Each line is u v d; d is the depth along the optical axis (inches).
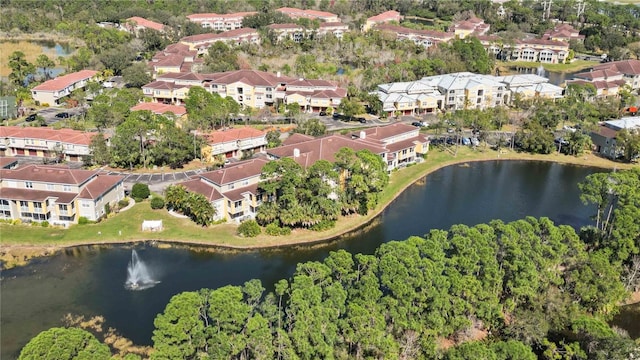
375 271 3036.4
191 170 5339.6
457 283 2933.1
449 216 4667.8
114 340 3004.4
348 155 4429.1
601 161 6048.2
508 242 3189.0
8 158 4965.6
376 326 2628.0
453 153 6151.6
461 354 2518.5
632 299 3425.2
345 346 2672.2
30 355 2137.1
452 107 7657.5
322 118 7160.4
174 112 6451.8
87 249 3973.9
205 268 3762.3
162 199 4576.8
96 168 5369.1
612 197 3870.6
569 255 3344.0
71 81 7677.2
